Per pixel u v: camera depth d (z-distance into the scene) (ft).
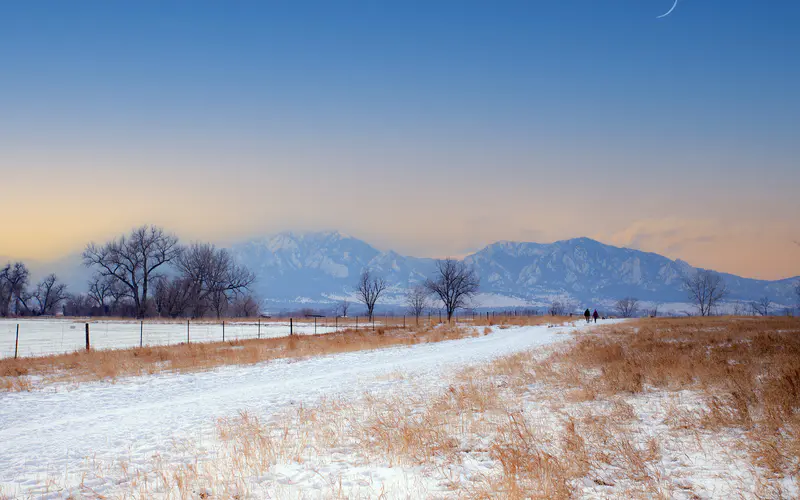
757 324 125.70
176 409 44.01
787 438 23.94
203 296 316.19
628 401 35.96
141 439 32.50
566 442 25.76
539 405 36.68
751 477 20.13
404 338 133.08
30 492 21.98
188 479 22.47
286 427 32.63
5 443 33.19
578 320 235.40
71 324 234.38
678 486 19.93
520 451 24.38
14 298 394.11
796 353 54.39
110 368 70.69
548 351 83.05
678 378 42.24
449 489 20.45
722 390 36.24
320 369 71.46
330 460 25.26
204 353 91.61
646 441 25.62
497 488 19.74
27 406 47.42
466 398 39.96
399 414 35.50
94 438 33.47
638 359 55.83
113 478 23.66
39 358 88.17
